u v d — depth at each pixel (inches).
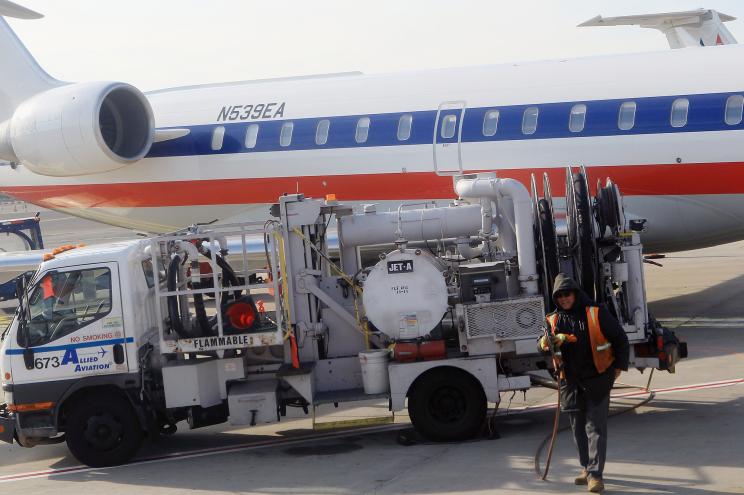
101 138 735.7
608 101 627.8
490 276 377.4
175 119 778.2
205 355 384.8
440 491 297.9
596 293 370.3
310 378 372.5
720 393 413.7
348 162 707.4
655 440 341.7
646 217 626.5
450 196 678.5
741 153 586.6
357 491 306.8
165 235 375.2
